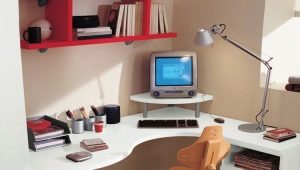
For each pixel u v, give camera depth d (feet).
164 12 11.66
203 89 12.25
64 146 9.30
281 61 11.43
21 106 7.51
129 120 11.37
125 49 11.60
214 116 11.84
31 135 8.98
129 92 11.92
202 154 9.49
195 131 10.41
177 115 11.91
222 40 11.60
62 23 9.45
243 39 11.14
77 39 9.71
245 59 11.16
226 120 11.44
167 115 11.90
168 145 13.06
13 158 7.52
